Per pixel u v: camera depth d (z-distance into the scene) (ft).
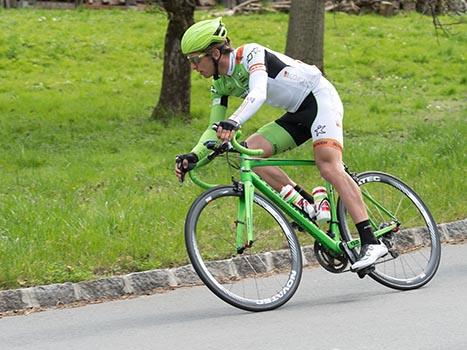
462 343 36.17
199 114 114.73
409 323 39.29
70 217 58.54
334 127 43.98
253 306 42.50
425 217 48.44
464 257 54.29
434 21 121.19
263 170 45.19
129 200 64.69
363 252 44.32
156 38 164.45
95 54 153.28
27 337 40.63
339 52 155.74
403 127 107.45
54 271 49.26
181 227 57.31
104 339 39.22
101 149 95.71
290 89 43.57
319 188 45.37
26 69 142.82
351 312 41.78
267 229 51.29
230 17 184.34
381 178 48.01
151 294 49.24
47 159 89.40
